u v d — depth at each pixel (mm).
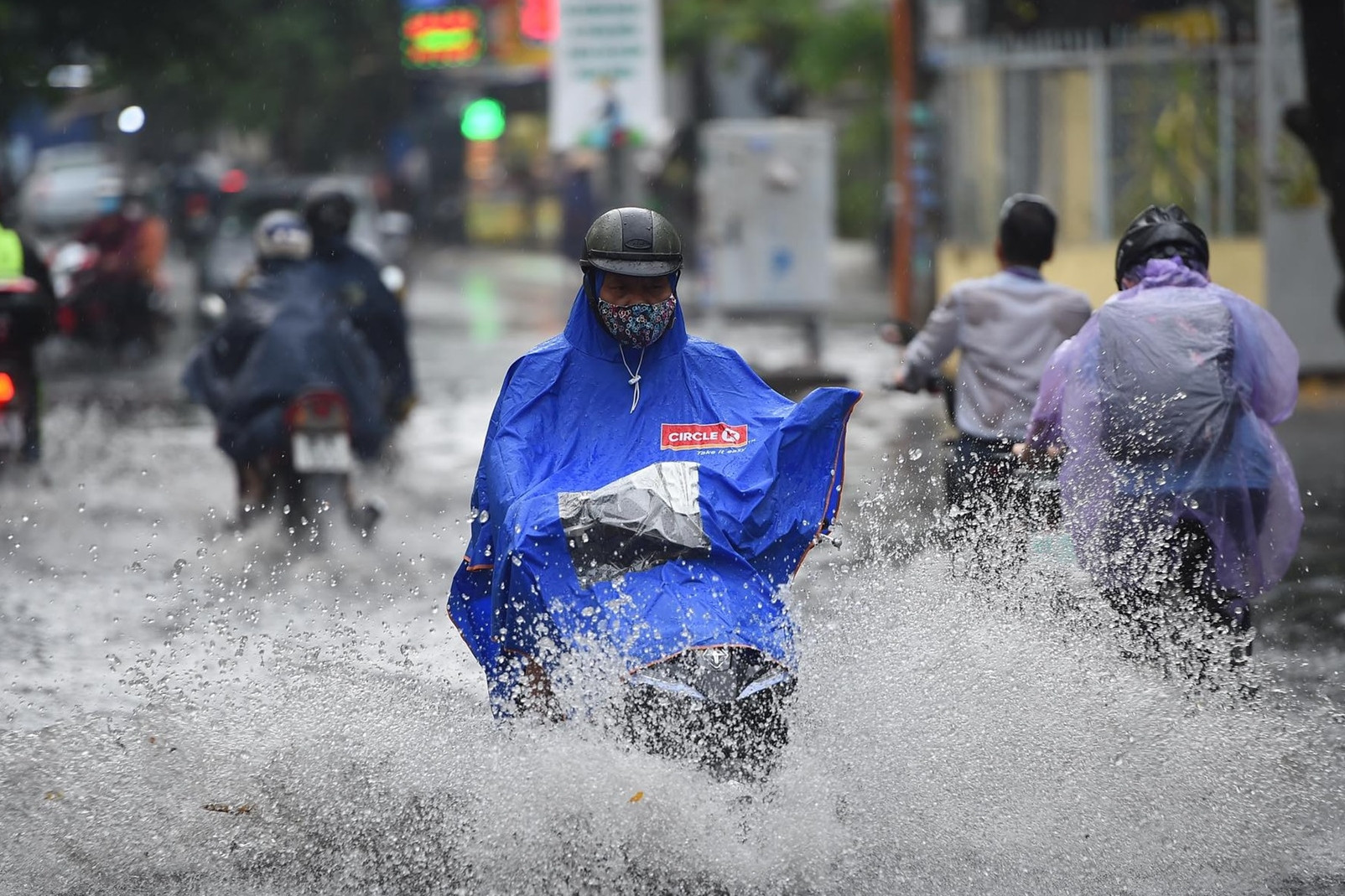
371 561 27812
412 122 136875
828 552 21938
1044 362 22188
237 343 29750
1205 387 18516
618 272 15078
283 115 124938
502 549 14656
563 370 15602
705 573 14336
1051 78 52062
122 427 45281
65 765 17078
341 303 31000
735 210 53906
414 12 118562
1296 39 46156
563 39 69688
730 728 13625
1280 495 18859
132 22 68438
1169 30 51500
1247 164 50344
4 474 35188
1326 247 47062
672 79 110188
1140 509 18625
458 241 131125
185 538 29812
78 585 25984
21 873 14719
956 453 22281
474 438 42344
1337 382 47594
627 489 14633
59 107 69250
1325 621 23516
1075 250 51125
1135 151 51031
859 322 71062
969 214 55688
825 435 15281
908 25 60094
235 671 20000
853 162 109125
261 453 29141
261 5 77438
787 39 97375
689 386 15562
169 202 120625
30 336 35281
